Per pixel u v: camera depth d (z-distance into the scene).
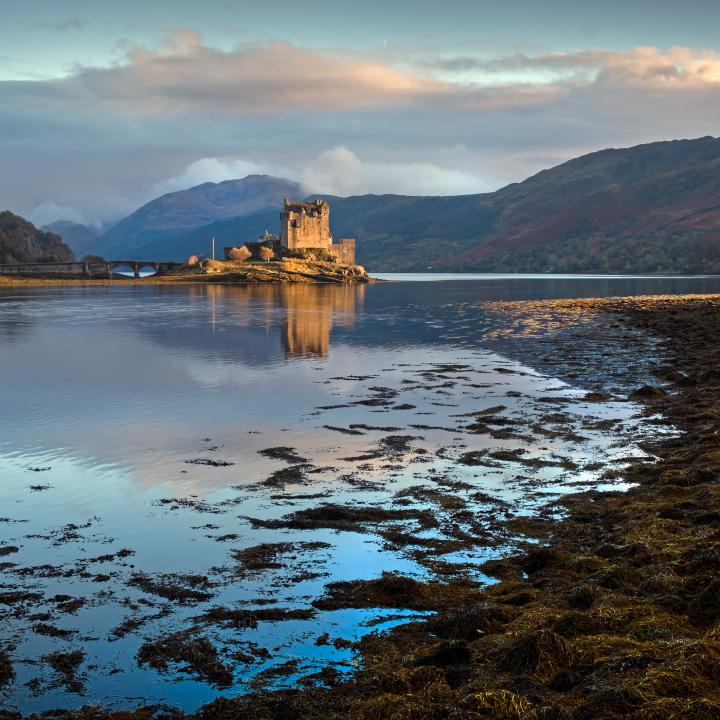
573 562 13.23
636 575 12.17
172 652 10.94
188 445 23.53
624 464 20.38
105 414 28.23
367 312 84.62
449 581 13.26
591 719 8.22
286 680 10.13
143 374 37.97
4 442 23.97
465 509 17.08
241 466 21.09
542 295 127.19
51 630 11.68
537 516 16.48
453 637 10.87
